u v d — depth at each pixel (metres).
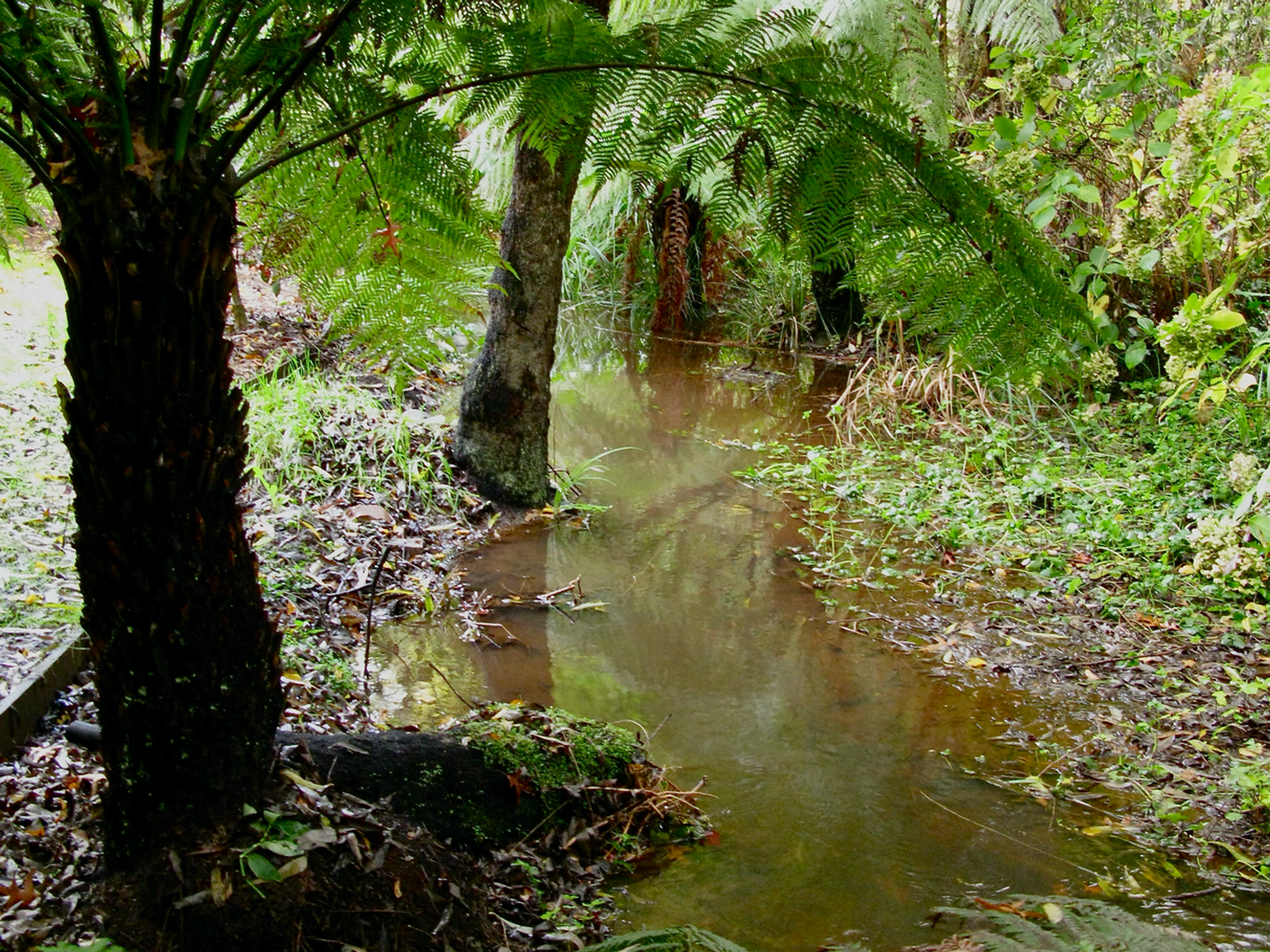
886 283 2.27
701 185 4.96
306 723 3.27
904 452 6.39
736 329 9.16
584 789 2.98
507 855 2.77
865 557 5.07
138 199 1.70
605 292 9.70
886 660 4.14
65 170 1.71
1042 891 2.82
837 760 3.44
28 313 6.31
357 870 2.21
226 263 1.85
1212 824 3.17
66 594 3.54
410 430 5.64
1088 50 6.75
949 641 4.28
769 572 4.89
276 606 4.05
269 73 1.90
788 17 2.13
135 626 1.91
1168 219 6.28
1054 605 4.60
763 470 6.15
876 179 2.09
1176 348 5.52
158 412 1.80
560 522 5.29
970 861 2.95
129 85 1.73
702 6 2.08
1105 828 3.14
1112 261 6.29
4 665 3.11
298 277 2.58
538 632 4.20
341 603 4.21
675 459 6.33
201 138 1.78
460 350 7.30
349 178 2.30
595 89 2.05
